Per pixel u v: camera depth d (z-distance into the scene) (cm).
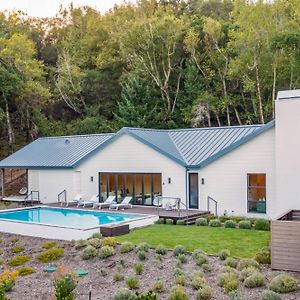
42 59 6141
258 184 2327
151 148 2688
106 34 5541
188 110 4625
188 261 1555
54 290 1404
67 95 5231
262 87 4350
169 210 2517
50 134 4884
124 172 2833
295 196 1992
